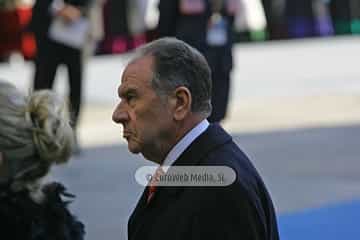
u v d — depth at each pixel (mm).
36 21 22578
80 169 21500
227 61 22484
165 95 6277
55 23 22547
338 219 17531
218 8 22234
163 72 6266
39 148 6199
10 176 6207
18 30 49781
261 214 6238
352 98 34500
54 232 6223
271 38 58219
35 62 22766
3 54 50000
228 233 6078
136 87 6289
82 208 18125
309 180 20672
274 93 36188
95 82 39250
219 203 6137
